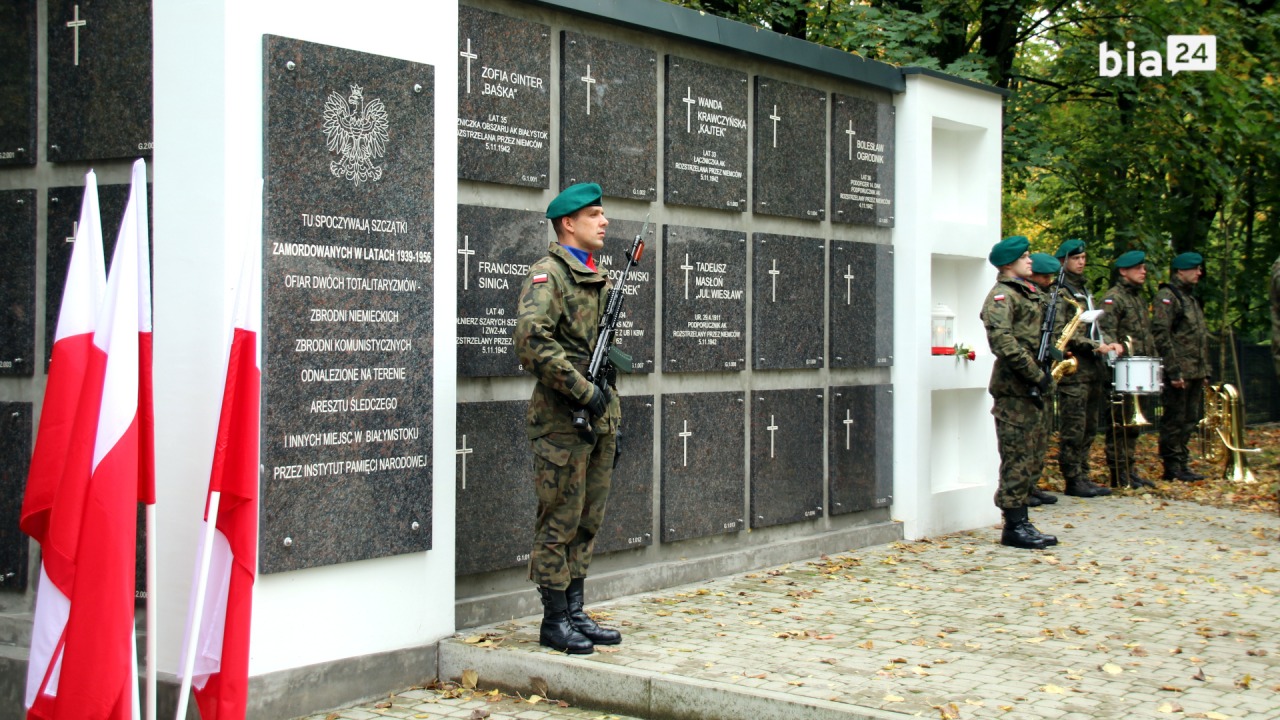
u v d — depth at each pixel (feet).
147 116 17.65
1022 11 48.01
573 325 18.43
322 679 17.40
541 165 21.76
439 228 19.07
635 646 19.03
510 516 21.13
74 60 18.31
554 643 18.66
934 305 33.09
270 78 16.70
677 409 24.53
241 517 14.85
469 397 20.63
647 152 23.82
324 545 17.38
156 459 16.71
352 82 17.79
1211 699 16.65
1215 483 41.45
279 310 16.81
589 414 18.03
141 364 13.98
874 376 30.55
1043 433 29.71
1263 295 63.93
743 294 26.27
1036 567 26.86
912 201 30.89
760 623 20.93
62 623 13.67
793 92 27.63
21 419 19.08
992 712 15.70
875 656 18.62
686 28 24.34
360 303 17.85
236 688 14.80
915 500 30.76
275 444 16.76
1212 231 63.46
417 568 18.90
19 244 19.01
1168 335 41.78
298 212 17.06
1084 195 52.65
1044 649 19.33
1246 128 49.44
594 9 22.40
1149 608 22.67
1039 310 29.60
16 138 18.89
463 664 18.83
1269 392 71.26
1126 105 51.47
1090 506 36.73
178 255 16.72
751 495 26.50
